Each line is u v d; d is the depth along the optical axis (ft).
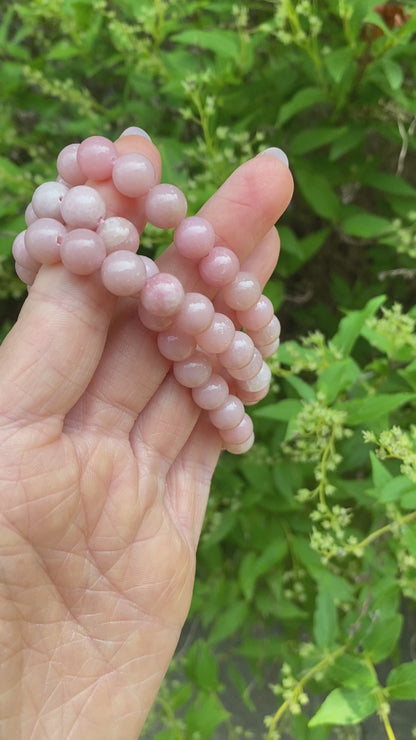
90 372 0.50
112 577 0.55
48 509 0.49
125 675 0.57
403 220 0.90
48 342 0.47
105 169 0.49
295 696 0.62
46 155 0.99
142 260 0.50
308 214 1.03
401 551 0.65
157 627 0.59
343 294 0.99
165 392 0.58
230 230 0.56
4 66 0.94
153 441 0.59
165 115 0.93
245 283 0.54
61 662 0.53
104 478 0.54
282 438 0.85
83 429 0.54
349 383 0.69
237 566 0.93
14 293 0.95
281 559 0.87
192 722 0.72
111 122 0.96
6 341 0.48
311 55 0.73
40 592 0.51
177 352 0.53
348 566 0.84
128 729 0.57
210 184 0.79
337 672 0.61
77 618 0.54
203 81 0.78
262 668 0.97
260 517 0.87
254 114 0.83
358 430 0.76
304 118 0.90
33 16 0.88
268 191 0.55
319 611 0.66
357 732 0.94
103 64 0.90
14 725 0.50
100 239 0.47
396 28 0.72
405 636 1.03
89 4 0.77
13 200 0.85
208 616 0.89
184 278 0.56
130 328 0.55
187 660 0.81
